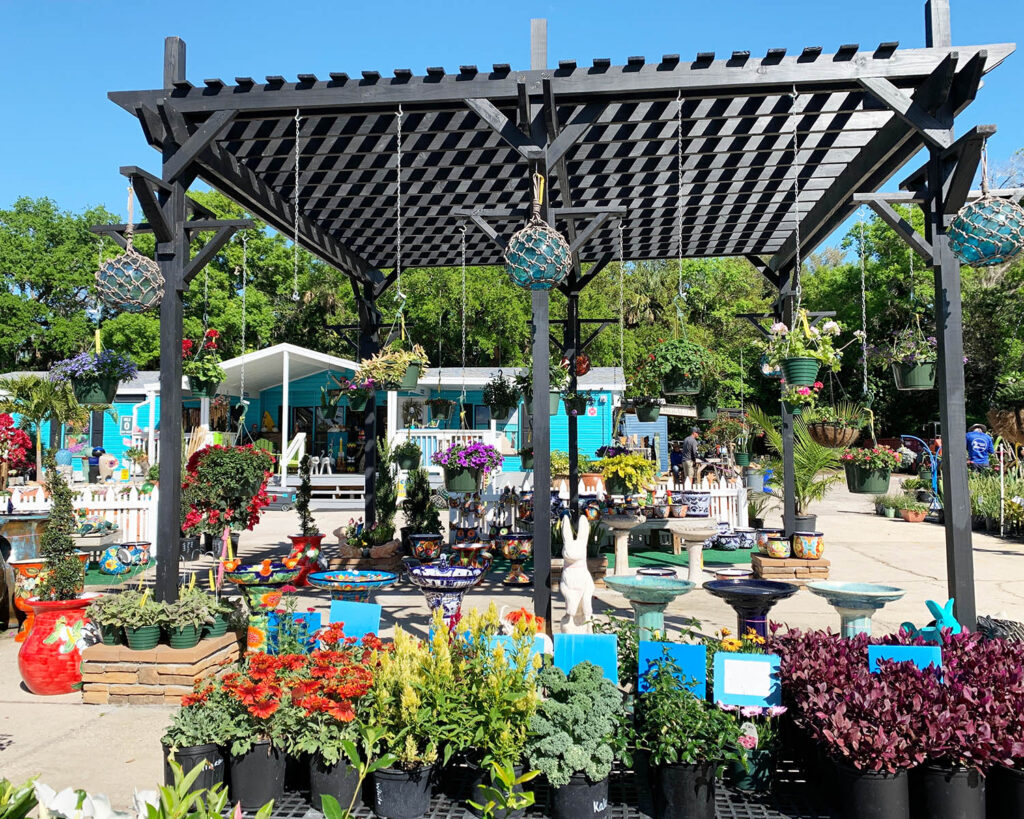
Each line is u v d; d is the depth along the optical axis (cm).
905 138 552
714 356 751
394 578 534
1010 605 727
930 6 467
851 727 303
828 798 328
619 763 355
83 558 586
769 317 913
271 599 508
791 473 854
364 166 658
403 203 759
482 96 482
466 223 817
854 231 2766
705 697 353
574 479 910
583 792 312
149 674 470
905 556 1057
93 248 3312
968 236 402
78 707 466
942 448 445
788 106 552
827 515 1662
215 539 937
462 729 322
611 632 420
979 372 2272
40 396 1466
